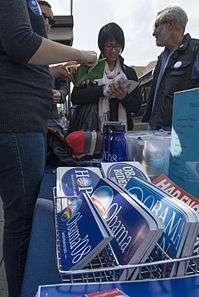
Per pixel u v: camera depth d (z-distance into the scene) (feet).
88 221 2.11
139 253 1.79
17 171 3.67
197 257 1.84
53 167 4.97
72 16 15.11
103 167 3.62
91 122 7.11
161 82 7.79
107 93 6.72
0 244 7.79
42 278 2.10
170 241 1.92
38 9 3.85
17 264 3.78
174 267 1.83
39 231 2.68
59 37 15.08
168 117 7.32
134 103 7.06
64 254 2.01
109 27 6.73
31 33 3.32
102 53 6.88
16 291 3.79
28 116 3.63
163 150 3.87
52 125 6.49
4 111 3.55
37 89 3.77
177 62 7.39
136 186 2.62
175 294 1.67
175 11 7.61
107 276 1.86
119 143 4.45
